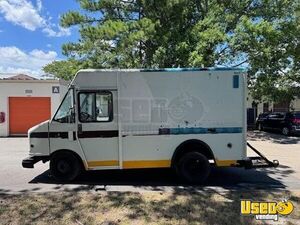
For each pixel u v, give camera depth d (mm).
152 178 8711
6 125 21031
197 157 8102
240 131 8156
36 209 6066
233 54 21234
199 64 18047
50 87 21453
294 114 21078
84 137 8148
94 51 20031
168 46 19406
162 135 8117
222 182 8312
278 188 7660
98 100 8102
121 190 7504
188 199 6695
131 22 19531
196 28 20125
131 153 8133
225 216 5719
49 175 9094
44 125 8242
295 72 26266
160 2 20234
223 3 22688
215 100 8086
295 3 22406
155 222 5441
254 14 22703
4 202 6484
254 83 24172
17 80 21203
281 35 21000
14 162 11258
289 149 14828
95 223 5406
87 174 9156
